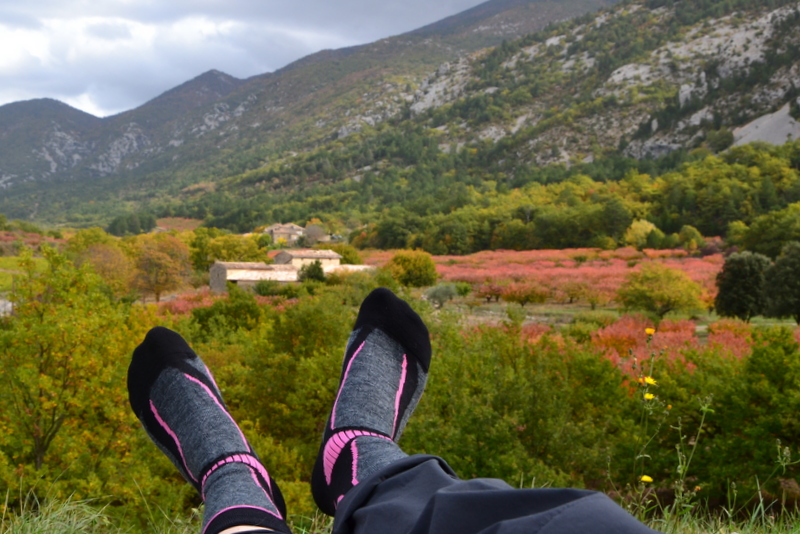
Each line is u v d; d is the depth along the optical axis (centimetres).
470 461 488
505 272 5978
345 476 113
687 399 618
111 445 472
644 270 3459
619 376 685
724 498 598
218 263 6253
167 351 161
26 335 458
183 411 146
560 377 653
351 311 817
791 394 582
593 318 3055
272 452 593
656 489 583
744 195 10700
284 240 15300
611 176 17312
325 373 700
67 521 225
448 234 10694
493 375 569
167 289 5728
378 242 12488
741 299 3372
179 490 464
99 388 468
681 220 10625
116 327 508
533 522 54
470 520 64
